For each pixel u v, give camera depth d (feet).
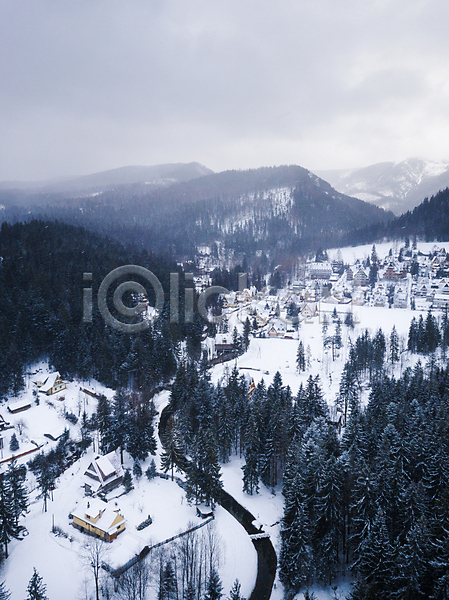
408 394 309.42
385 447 203.62
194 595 172.45
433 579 147.54
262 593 189.16
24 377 387.14
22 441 311.88
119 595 177.47
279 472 279.08
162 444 307.58
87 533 219.20
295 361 471.21
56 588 184.03
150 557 201.46
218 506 245.65
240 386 352.69
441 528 161.99
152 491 257.34
